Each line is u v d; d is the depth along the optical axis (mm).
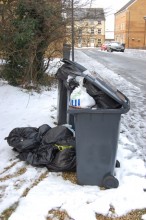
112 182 3266
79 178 3336
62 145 3713
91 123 3188
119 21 66625
